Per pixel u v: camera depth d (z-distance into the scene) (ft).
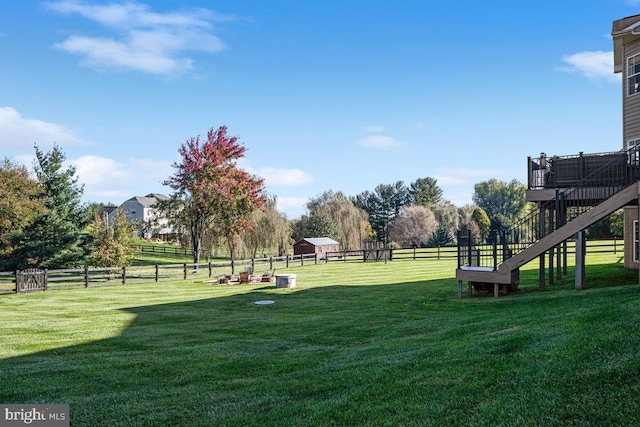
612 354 19.34
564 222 47.93
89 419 19.99
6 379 26.08
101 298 61.82
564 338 23.02
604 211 42.42
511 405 16.69
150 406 21.26
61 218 104.73
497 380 19.27
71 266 101.35
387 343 30.78
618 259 82.23
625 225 61.62
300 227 191.31
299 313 46.78
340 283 72.49
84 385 24.93
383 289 63.00
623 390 16.29
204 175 107.76
